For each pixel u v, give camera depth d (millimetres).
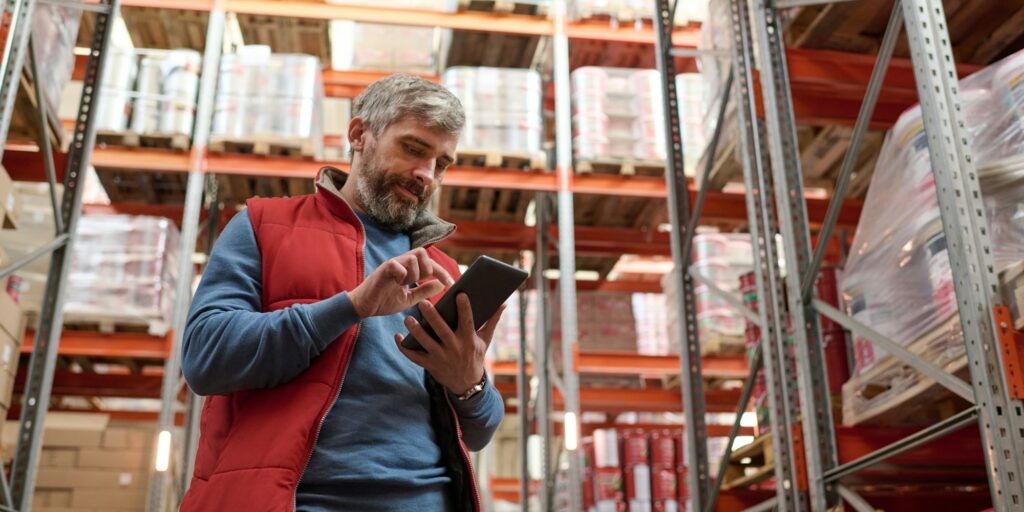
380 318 1812
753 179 4461
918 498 4438
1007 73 3271
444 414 1818
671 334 8883
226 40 9586
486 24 8859
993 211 3088
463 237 9281
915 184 3480
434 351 1715
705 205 7199
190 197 7652
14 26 4234
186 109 7895
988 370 2701
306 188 8742
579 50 9836
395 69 9891
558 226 9023
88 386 8719
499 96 8359
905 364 3529
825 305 3787
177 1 8398
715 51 6137
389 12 8750
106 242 7633
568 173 8375
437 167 1935
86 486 7242
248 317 1634
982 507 4438
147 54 8133
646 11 9031
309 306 1635
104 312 7422
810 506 3941
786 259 4020
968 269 2795
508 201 9000
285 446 1572
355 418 1678
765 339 4219
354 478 1623
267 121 7895
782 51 4246
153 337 7574
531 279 10852
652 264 11555
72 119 10711
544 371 9273
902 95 4672
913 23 3160
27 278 7426
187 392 8836
